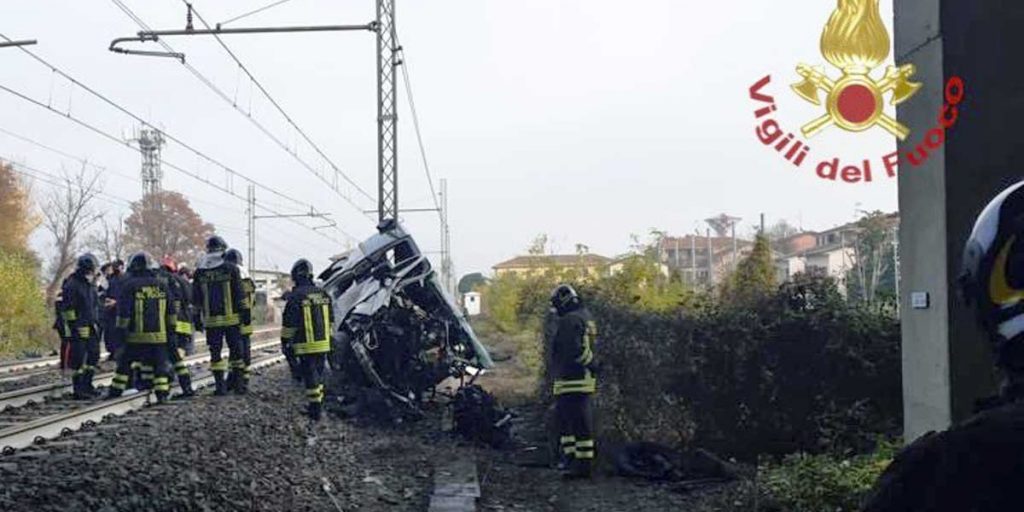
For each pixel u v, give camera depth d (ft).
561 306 35.29
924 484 5.69
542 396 49.19
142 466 26.76
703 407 35.91
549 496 31.30
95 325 47.65
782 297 36.24
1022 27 26.76
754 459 35.06
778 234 160.97
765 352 35.24
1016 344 5.90
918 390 28.14
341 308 49.16
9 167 168.25
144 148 216.33
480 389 45.01
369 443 40.16
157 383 44.45
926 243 27.61
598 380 38.34
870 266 73.36
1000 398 5.97
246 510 25.52
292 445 36.11
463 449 40.16
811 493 24.63
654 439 36.96
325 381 52.85
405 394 47.88
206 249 49.03
